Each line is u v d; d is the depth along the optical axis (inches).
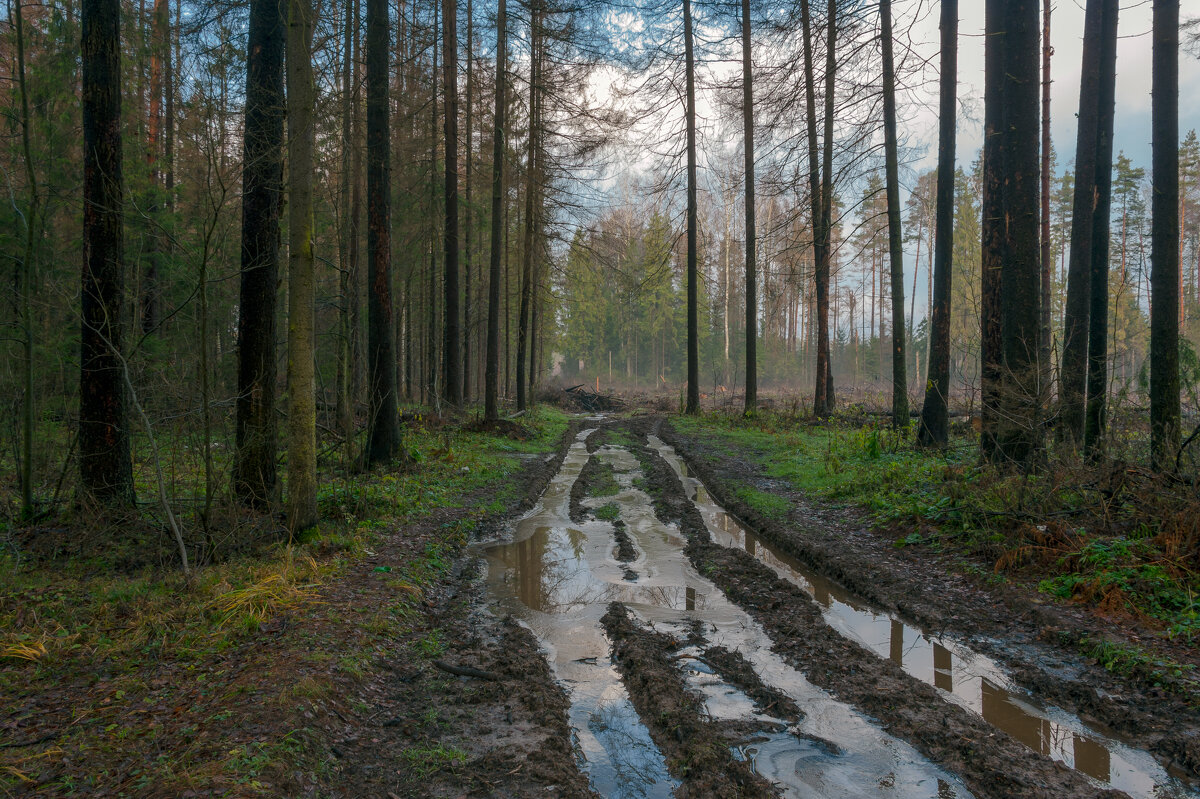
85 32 293.1
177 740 141.9
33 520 300.5
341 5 506.0
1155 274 327.6
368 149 476.7
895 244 614.9
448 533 353.1
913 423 641.0
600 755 159.8
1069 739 162.2
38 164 434.0
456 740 161.5
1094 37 430.6
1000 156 396.5
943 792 140.7
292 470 297.0
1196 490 250.1
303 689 163.0
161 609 216.7
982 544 285.4
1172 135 323.6
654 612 257.4
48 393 375.6
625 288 1072.8
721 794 139.4
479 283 1222.9
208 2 381.4
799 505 418.6
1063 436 373.4
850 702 181.9
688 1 972.6
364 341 619.8
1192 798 136.9
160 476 247.9
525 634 231.6
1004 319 350.9
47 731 144.8
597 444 781.9
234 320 598.2
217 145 302.2
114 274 301.4
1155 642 195.6
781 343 2407.7
